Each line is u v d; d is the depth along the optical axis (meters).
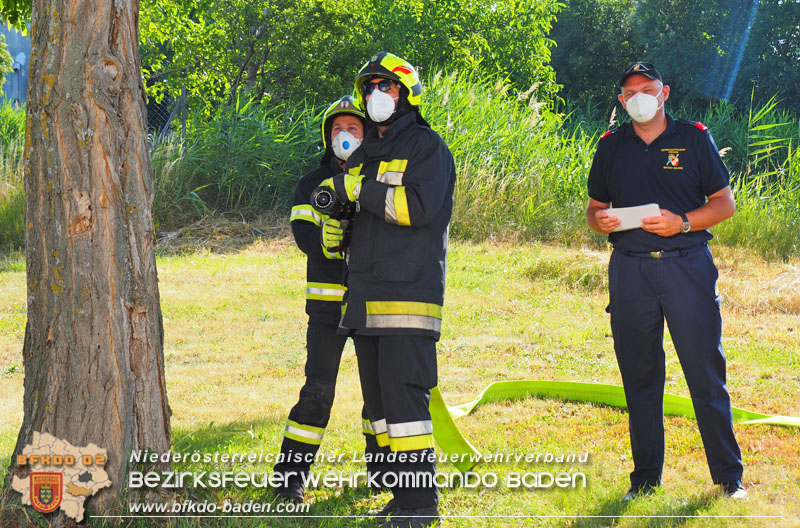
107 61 3.13
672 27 28.06
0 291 10.02
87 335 3.14
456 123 14.99
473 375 6.54
